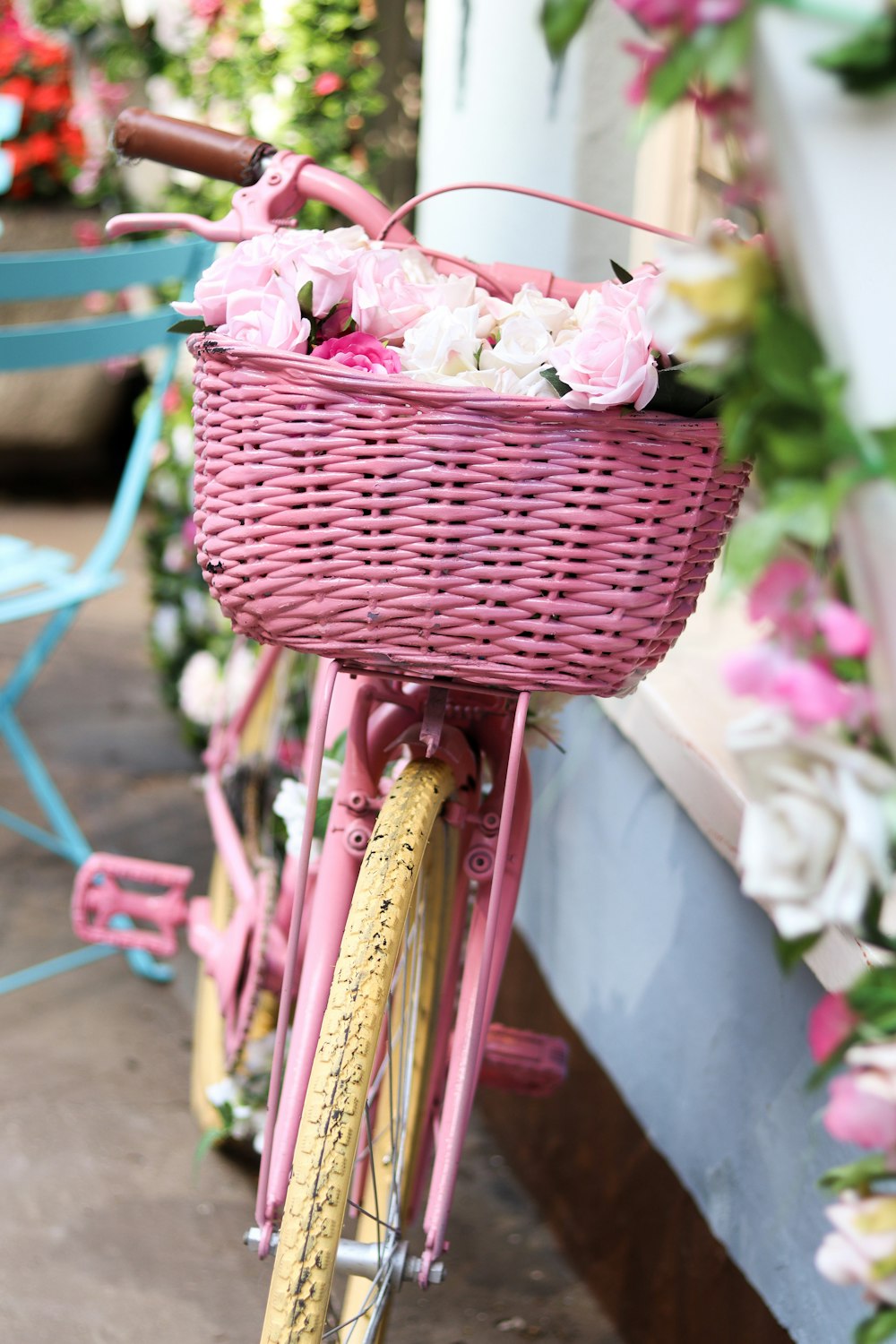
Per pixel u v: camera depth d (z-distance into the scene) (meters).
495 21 2.46
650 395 0.96
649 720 1.83
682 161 2.04
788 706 0.67
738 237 0.93
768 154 0.65
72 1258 1.97
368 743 1.32
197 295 1.11
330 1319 1.36
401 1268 1.18
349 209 1.37
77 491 6.39
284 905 1.85
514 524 1.00
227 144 1.41
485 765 1.51
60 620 2.65
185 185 3.46
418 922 1.38
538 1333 1.89
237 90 3.26
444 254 1.26
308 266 1.07
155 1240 2.02
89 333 2.27
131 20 3.72
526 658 1.05
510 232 2.38
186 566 3.49
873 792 0.66
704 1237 1.67
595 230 2.09
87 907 2.11
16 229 5.75
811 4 0.59
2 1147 2.19
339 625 1.06
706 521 1.07
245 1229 2.05
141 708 4.04
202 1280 1.94
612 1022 1.92
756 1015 1.52
